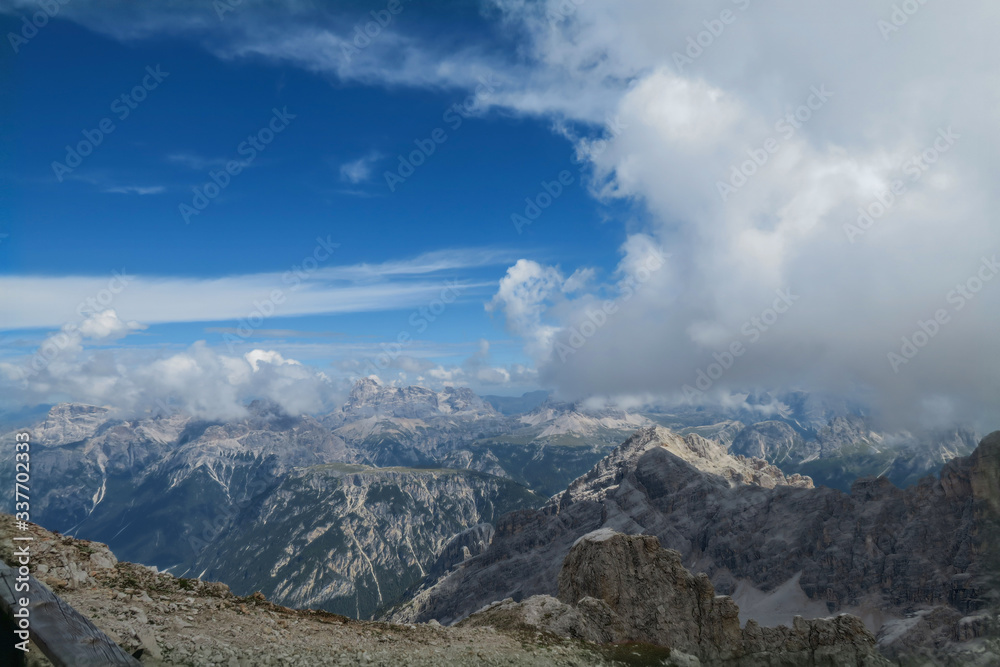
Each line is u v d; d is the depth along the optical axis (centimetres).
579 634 5284
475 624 5459
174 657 2227
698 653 6762
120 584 2988
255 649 2597
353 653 3022
